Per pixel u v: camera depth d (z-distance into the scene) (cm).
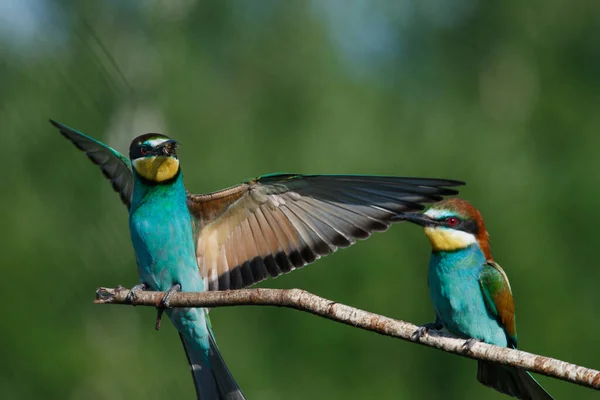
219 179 1559
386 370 1499
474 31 2100
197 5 1686
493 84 2053
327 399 1462
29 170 1318
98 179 1341
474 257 777
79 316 1374
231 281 779
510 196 1611
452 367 1522
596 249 1625
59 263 1336
